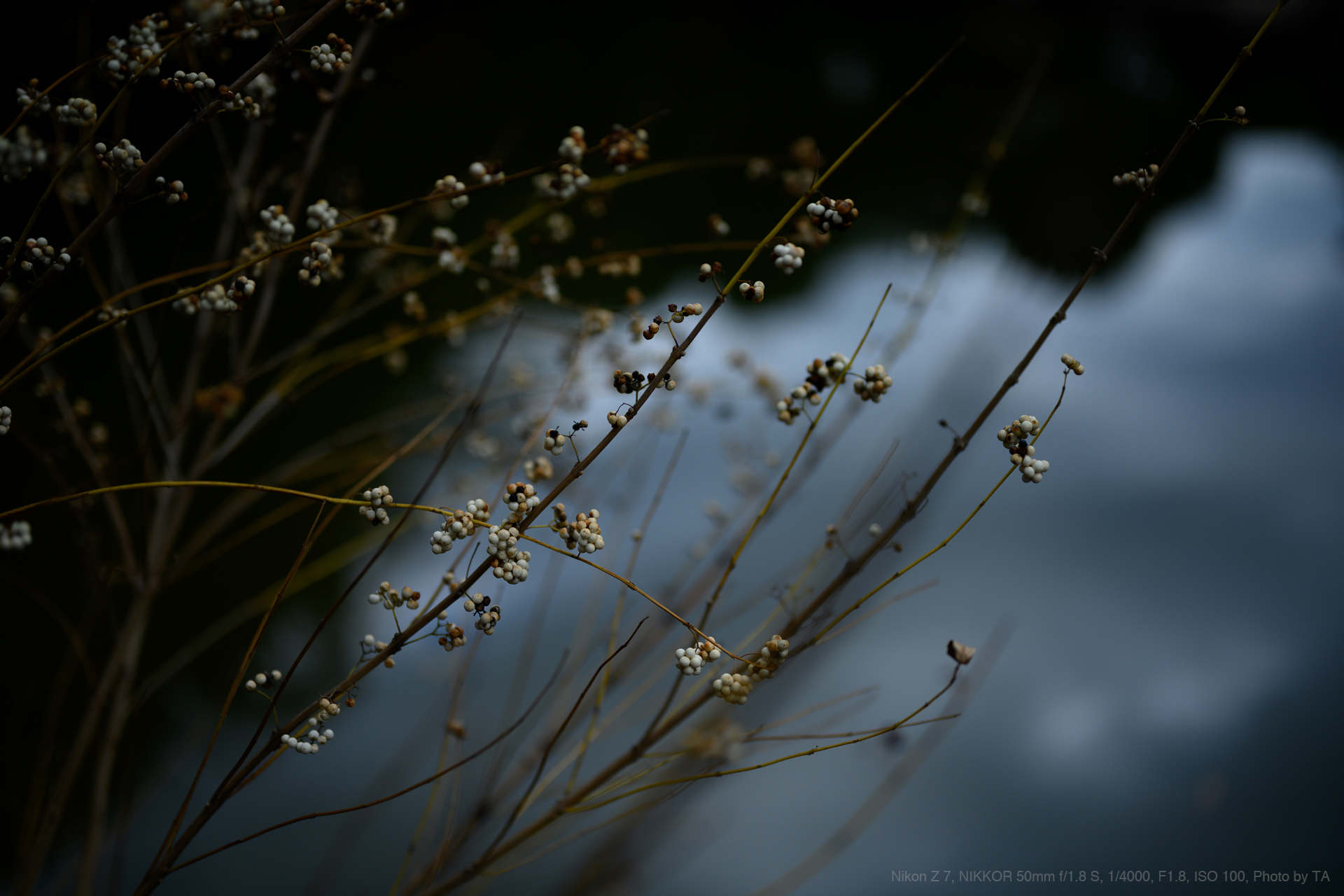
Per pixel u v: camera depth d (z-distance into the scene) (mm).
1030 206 2340
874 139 2744
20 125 814
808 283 2025
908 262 2135
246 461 1392
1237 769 1149
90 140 762
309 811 1039
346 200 912
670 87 2938
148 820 1017
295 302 1645
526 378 1174
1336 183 2492
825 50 3305
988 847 1054
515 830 941
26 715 1040
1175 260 2139
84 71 807
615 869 954
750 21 3355
